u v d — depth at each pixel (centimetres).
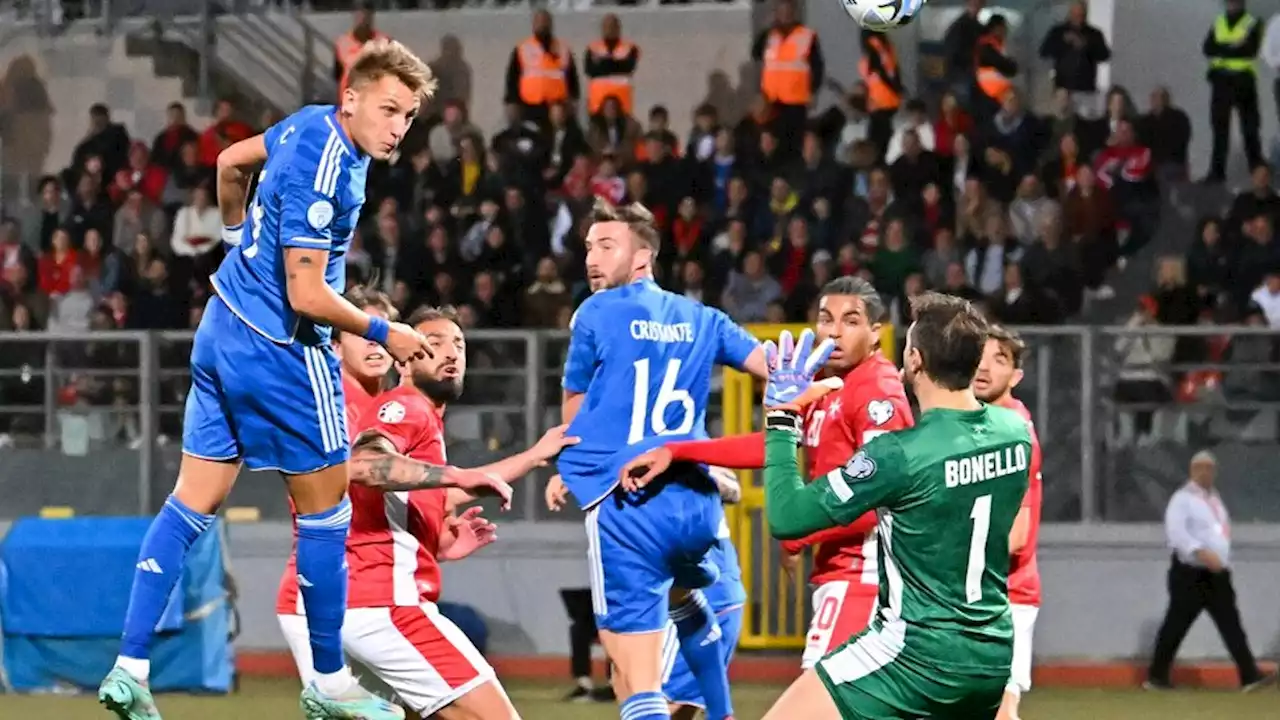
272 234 1009
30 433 2758
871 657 1001
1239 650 2469
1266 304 2816
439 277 2895
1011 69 3169
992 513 998
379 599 1198
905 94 3253
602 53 3319
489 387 2717
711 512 1238
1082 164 3066
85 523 2334
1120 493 2670
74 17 3697
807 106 3127
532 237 2981
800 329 2322
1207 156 3441
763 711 2095
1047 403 2673
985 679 996
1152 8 3466
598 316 1238
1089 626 2642
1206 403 2669
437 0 3588
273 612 2675
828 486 999
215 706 2183
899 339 2602
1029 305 2809
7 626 2297
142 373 2725
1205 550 2444
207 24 3591
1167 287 2798
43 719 2061
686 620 1315
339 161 998
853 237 2941
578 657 2309
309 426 1034
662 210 3005
